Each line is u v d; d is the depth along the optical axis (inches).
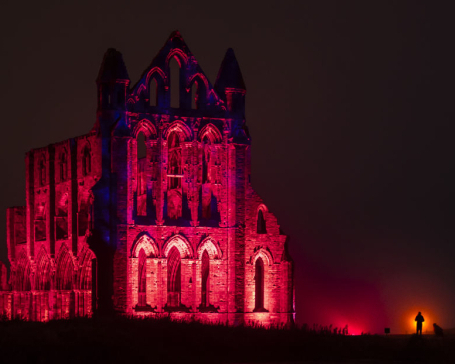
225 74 3248.0
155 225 3102.9
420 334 2837.1
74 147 3319.4
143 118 3115.2
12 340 2242.9
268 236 3272.6
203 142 3198.8
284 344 2495.1
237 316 3176.7
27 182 3558.1
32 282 3531.0
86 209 3277.6
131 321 2655.0
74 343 2269.9
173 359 2294.5
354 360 2394.2
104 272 3014.3
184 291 3142.2
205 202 3216.0
